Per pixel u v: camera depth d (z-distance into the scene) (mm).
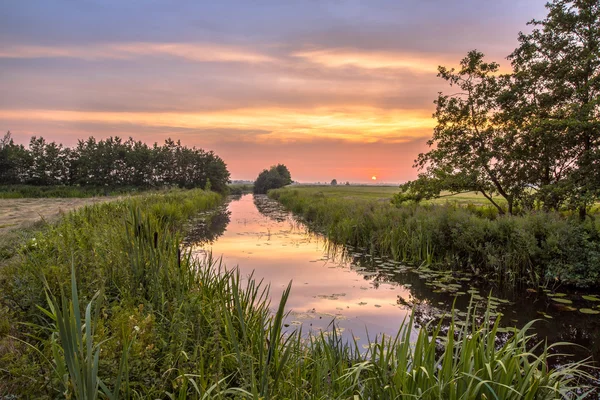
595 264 6902
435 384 2361
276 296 6629
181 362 2875
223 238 14062
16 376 2412
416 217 11195
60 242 5047
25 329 3400
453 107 11352
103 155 41281
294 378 2967
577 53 9695
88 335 1779
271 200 48281
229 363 3168
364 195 34250
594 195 7969
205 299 4172
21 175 38500
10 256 6035
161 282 4270
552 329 5281
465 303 6449
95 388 1780
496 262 7895
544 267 7625
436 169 11805
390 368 2795
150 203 15594
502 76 10914
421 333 2605
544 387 2432
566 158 9633
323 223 17047
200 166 51062
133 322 2871
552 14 10000
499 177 10898
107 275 4273
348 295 6789
